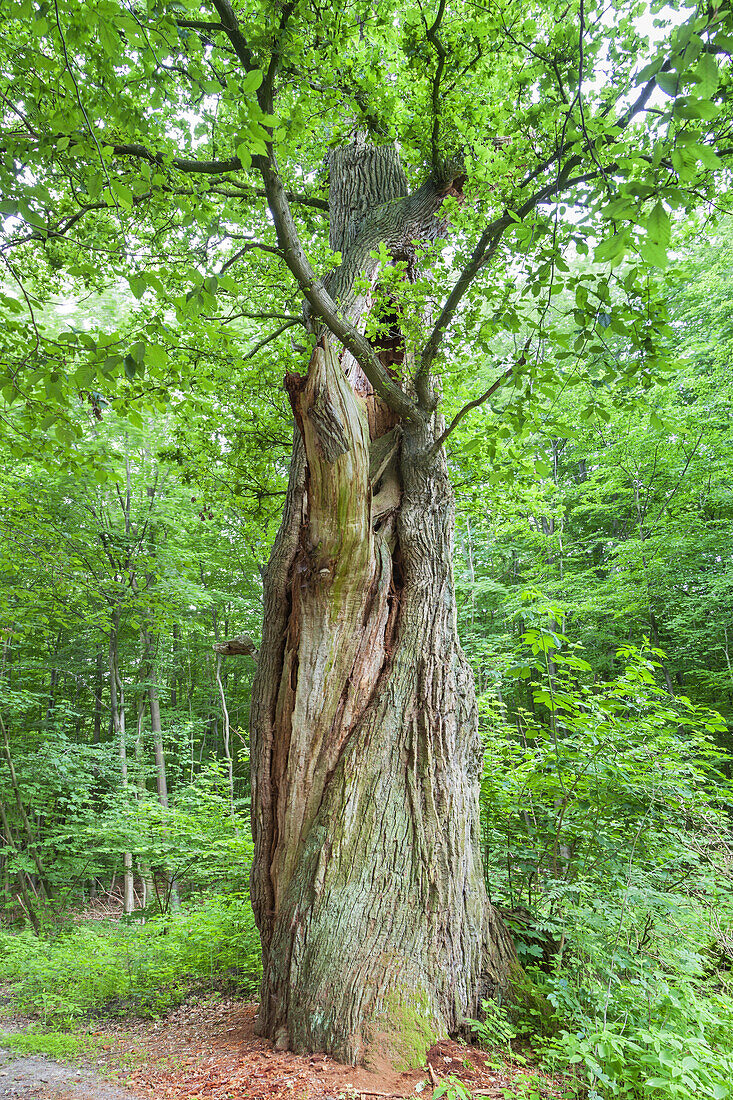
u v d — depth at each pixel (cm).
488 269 462
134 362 252
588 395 1071
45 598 999
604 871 428
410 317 463
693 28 167
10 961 729
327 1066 318
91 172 331
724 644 1132
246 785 1544
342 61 406
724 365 1173
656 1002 337
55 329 1178
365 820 383
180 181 341
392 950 357
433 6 459
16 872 1145
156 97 301
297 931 361
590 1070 288
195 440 783
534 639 418
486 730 605
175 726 1512
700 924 412
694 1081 253
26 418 353
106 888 1424
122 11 240
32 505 919
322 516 401
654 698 486
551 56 379
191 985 588
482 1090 297
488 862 508
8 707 1233
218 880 830
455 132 462
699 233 543
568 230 276
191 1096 301
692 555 1159
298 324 737
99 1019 534
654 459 1134
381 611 435
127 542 1248
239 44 360
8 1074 392
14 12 247
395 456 498
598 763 425
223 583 1777
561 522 1352
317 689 412
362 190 589
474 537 1346
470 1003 371
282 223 404
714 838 422
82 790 1147
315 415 387
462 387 677
